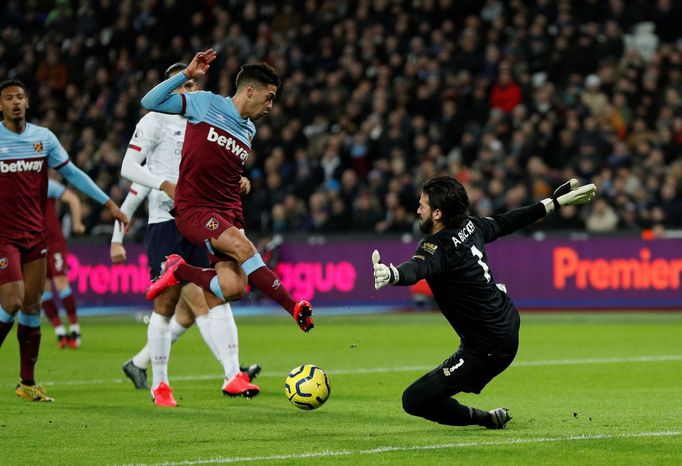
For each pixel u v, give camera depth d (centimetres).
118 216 2353
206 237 1927
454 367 1705
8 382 2559
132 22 6384
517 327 1712
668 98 5322
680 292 4753
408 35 5916
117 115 5872
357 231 5056
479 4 6022
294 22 6156
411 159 5262
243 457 1559
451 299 1673
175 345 3541
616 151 5062
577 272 4850
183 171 1964
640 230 4794
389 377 2652
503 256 4931
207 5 6334
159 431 1817
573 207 4956
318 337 3800
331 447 1639
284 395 2328
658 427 1822
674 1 5869
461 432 1781
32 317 2227
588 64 5588
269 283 1869
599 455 1548
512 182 4975
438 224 1686
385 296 5009
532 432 1773
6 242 2181
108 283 5038
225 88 5719
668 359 3017
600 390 2367
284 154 5438
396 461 1514
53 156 2258
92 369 2850
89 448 1650
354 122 5503
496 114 5303
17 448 1655
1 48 6481
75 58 6347
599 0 5972
